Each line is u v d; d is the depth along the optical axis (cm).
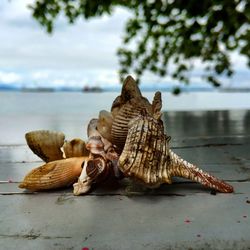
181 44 127
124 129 27
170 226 20
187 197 25
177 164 27
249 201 24
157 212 22
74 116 97
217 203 24
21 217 22
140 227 20
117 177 27
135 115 27
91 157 26
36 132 28
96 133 29
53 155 29
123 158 25
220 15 92
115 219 21
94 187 27
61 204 24
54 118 91
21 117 95
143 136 25
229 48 135
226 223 20
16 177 31
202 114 103
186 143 48
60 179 26
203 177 26
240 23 96
